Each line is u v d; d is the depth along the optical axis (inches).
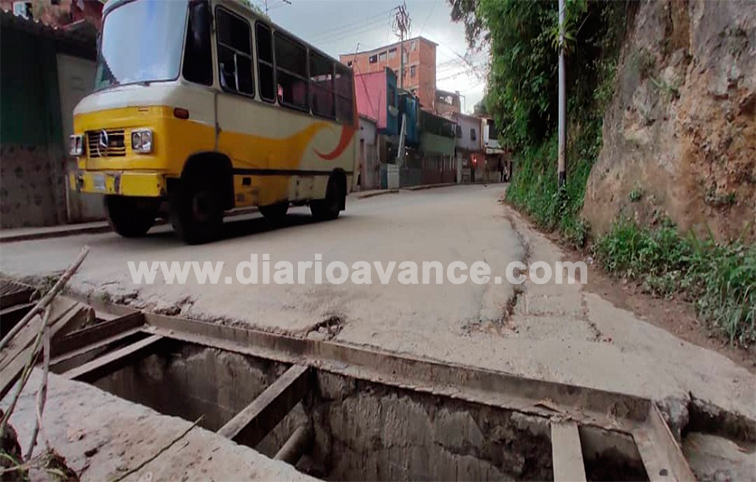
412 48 1325.0
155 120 167.2
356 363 82.2
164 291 121.5
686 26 111.4
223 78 199.3
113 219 215.6
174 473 50.1
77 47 287.7
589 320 94.8
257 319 100.0
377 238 212.7
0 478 42.6
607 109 162.1
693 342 82.2
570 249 169.2
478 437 70.4
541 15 212.2
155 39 182.5
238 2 207.5
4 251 182.9
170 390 99.2
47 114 274.8
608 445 62.2
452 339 86.5
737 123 91.3
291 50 250.8
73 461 51.5
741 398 63.6
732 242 91.8
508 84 259.1
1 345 45.0
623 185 137.1
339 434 80.8
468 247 182.5
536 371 71.9
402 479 76.3
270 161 234.4
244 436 62.4
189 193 190.7
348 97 325.7
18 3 381.4
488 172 1381.6
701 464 55.5
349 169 329.7
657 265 110.6
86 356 92.0
